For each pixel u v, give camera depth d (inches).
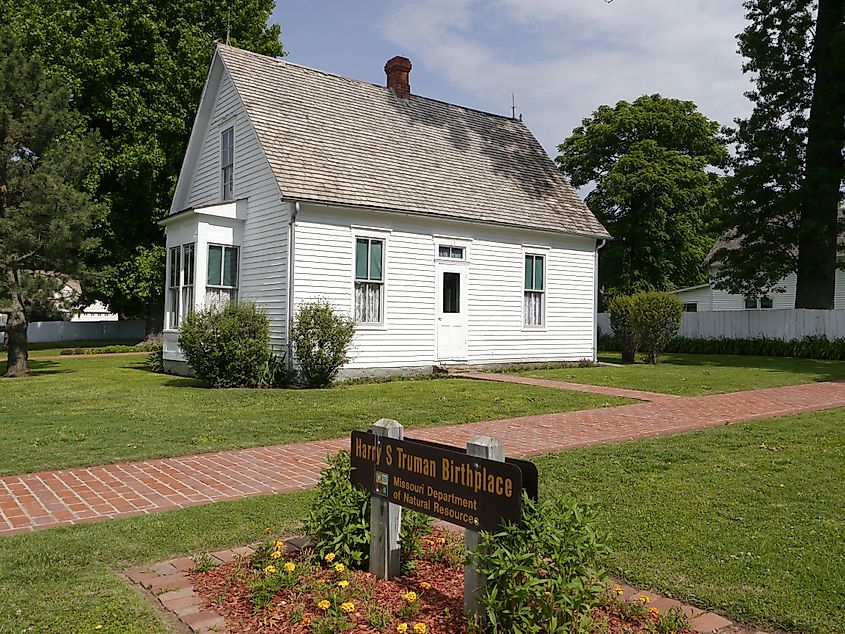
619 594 163.0
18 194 736.3
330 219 651.5
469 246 757.3
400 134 799.7
